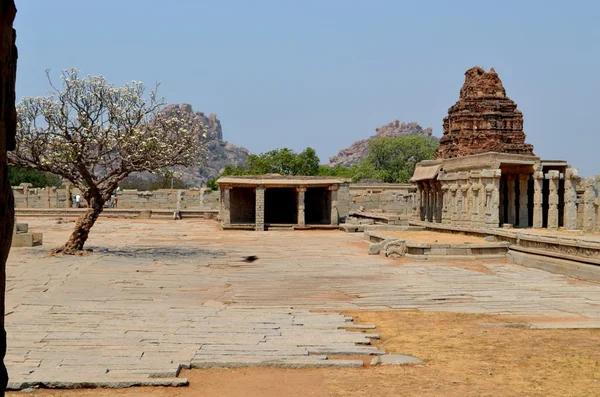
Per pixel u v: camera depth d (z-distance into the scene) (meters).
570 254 23.73
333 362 10.80
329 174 96.81
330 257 29.34
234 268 25.45
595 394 9.29
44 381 9.34
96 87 27.38
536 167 37.19
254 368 10.60
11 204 5.43
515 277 22.75
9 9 5.19
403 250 28.80
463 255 27.72
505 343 12.61
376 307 17.11
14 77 5.50
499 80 49.81
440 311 16.47
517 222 41.09
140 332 12.87
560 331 13.74
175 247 33.47
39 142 26.70
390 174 105.94
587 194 34.03
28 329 13.04
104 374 9.77
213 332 13.02
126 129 28.00
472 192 37.31
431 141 115.75
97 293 19.00
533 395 9.25
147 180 133.00
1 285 5.34
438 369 10.67
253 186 46.38
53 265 24.52
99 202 28.52
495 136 47.84
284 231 45.84
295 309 16.69
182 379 9.66
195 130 29.53
